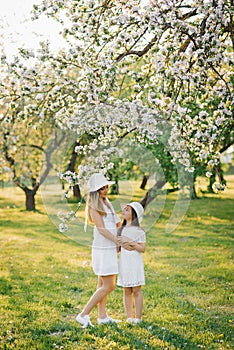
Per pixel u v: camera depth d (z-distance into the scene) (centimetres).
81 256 1017
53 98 613
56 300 670
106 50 593
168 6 529
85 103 581
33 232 1366
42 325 566
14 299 677
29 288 744
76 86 589
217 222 1452
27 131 1612
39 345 502
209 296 694
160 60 529
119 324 558
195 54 521
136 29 563
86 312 559
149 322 565
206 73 552
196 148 570
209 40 521
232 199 1917
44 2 559
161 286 743
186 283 767
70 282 782
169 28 555
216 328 557
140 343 498
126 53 582
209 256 984
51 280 797
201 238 1198
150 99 536
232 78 605
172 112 552
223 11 519
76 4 576
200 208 1716
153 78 582
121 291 710
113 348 488
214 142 568
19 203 2058
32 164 1678
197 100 614
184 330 546
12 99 617
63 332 546
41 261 965
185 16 569
